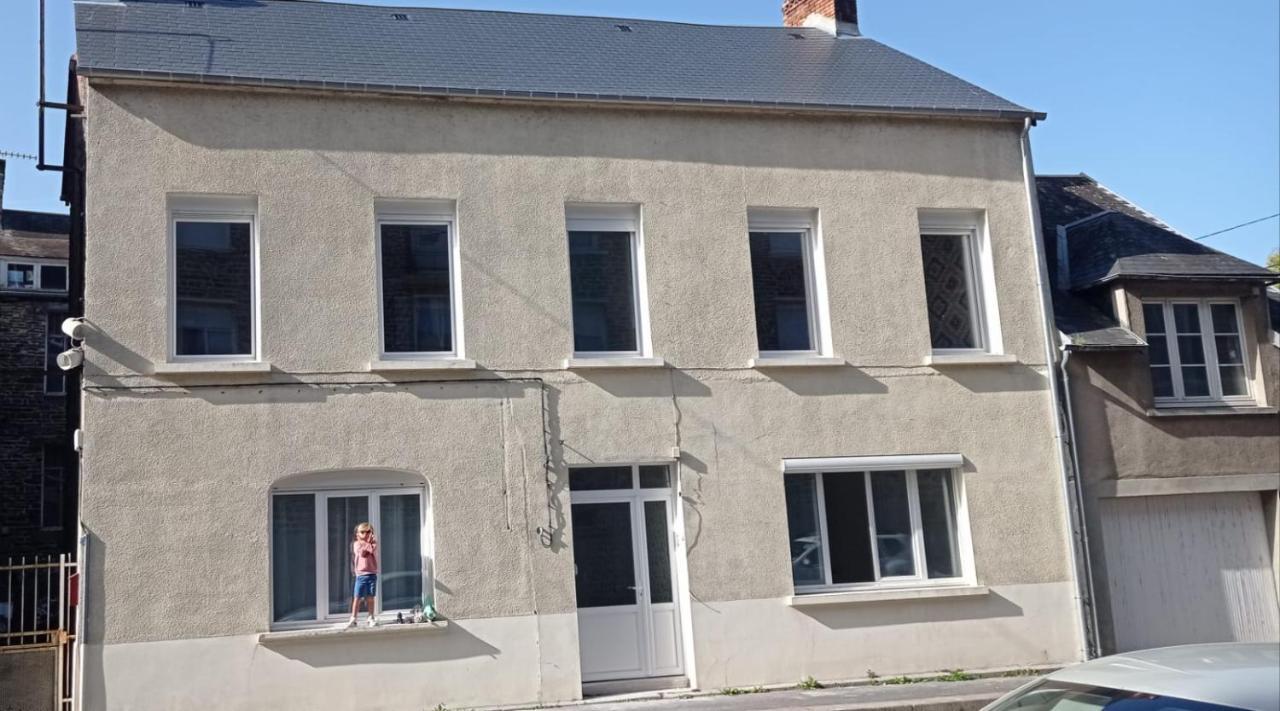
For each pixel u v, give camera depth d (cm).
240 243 1377
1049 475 1594
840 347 1546
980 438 1576
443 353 1420
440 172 1438
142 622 1253
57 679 1255
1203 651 584
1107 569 1598
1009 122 1667
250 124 1381
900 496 1555
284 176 1382
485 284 1430
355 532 1351
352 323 1375
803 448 1507
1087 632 1552
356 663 1309
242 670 1274
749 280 1529
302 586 1330
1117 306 1672
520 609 1370
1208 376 1697
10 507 2502
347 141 1411
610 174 1502
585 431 1432
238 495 1305
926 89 1705
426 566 1364
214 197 1364
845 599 1479
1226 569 1655
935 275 1631
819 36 1973
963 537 1556
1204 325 1714
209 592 1278
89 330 1287
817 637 1467
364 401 1362
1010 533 1563
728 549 1456
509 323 1430
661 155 1527
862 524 1533
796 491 1516
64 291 2645
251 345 1359
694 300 1504
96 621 1240
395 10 1759
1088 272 1725
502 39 1694
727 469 1474
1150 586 1619
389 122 1430
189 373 1308
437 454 1376
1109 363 1636
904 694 1370
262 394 1331
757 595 1455
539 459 1408
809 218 1591
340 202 1396
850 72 1753
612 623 1427
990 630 1533
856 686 1449
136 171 1333
